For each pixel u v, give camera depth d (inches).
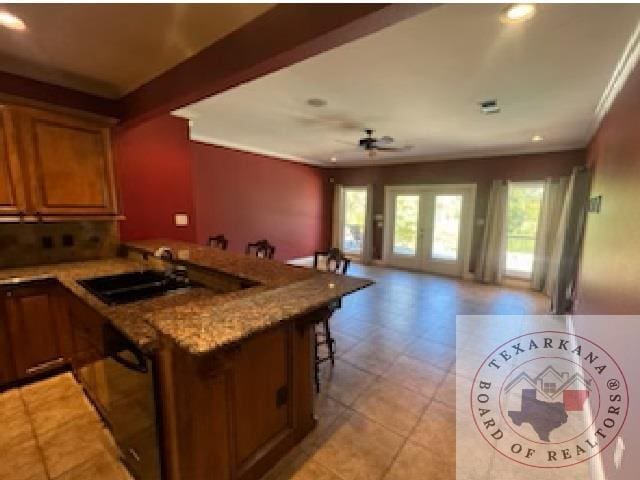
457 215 255.6
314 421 81.3
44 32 69.4
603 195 110.4
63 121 98.0
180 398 51.2
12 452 72.3
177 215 143.7
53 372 99.6
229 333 46.7
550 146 205.8
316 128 171.6
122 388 62.7
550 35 76.3
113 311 65.6
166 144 138.1
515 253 231.0
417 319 159.5
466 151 234.5
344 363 115.0
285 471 68.5
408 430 81.4
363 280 76.9
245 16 63.4
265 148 238.5
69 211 100.6
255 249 252.5
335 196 323.6
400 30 74.4
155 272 102.3
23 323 92.5
